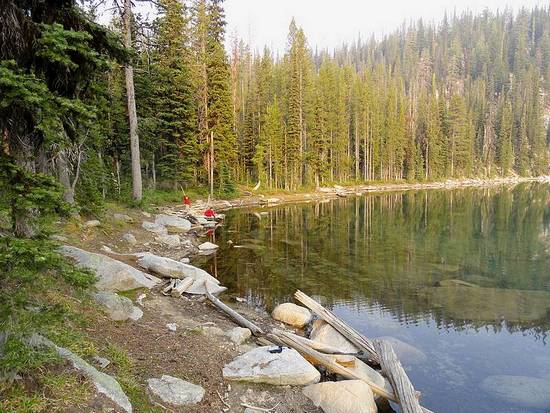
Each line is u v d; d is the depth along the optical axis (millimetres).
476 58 135875
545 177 91312
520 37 137875
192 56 37250
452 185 74688
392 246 21547
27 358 3820
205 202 36906
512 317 11891
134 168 21109
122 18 18641
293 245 21359
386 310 12344
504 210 37281
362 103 68125
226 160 42812
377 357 8367
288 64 58875
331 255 19312
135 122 20750
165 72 31781
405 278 15703
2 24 4027
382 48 162750
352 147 71000
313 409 6480
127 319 7816
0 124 4078
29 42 4215
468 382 8359
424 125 82562
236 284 14258
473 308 12586
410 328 11047
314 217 32344
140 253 13656
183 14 32688
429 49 151375
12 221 4051
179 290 10938
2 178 3758
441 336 10570
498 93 121062
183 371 6449
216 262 17312
